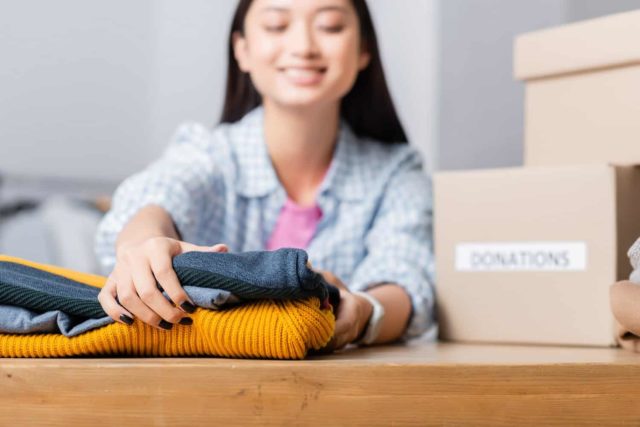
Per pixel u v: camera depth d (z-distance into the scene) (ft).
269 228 5.32
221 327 2.70
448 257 4.33
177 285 2.71
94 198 8.54
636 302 3.22
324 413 2.47
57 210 8.25
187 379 2.41
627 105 4.02
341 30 4.90
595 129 4.15
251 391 2.43
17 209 8.36
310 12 4.84
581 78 4.21
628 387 2.68
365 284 4.57
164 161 5.12
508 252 4.15
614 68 4.07
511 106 7.43
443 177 4.34
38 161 9.02
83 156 9.18
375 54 5.43
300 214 5.30
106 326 2.78
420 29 8.68
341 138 5.39
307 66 4.85
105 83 9.22
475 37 7.93
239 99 5.72
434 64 8.46
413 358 2.95
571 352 3.48
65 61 9.08
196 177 4.95
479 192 4.24
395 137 5.67
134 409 2.41
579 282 3.94
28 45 8.94
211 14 9.52
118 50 9.25
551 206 4.02
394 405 2.50
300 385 2.45
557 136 4.31
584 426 2.65
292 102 4.89
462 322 4.28
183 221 4.67
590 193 3.92
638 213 4.03
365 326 3.82
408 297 4.43
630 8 6.36
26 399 2.41
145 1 9.31
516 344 4.10
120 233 4.07
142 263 2.77
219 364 2.44
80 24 9.09
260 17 4.94
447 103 8.27
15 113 8.91
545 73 4.30
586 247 3.93
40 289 2.82
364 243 5.26
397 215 5.11
